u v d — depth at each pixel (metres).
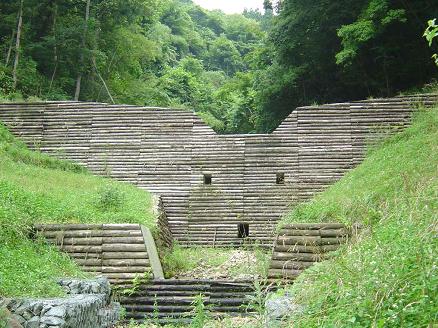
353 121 20.44
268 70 30.27
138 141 21.27
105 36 34.00
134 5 33.53
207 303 11.45
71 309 8.14
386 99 20.56
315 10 26.00
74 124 21.81
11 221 12.16
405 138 18.02
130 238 13.10
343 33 23.53
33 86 30.28
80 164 21.11
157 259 14.06
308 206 14.58
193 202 20.05
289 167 20.17
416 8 24.14
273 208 19.61
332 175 19.86
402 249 6.17
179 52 65.25
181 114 21.36
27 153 20.25
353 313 5.07
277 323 5.93
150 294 12.10
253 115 39.44
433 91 21.31
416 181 10.60
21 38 31.17
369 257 6.64
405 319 4.68
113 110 21.77
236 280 12.30
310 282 7.49
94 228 13.20
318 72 28.97
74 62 32.19
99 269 12.71
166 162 20.83
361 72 27.03
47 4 31.86
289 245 12.55
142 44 35.72
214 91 54.19
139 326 10.14
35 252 12.02
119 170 20.95
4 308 7.59
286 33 27.30
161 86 46.25
